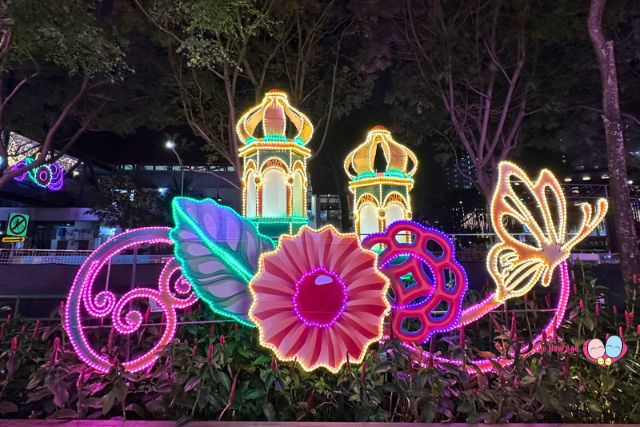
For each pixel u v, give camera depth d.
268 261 4.63
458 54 14.54
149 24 12.56
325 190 32.84
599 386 4.29
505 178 5.11
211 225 4.66
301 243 4.72
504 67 14.86
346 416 4.20
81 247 39.72
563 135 16.20
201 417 4.13
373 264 4.79
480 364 4.60
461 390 4.48
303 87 15.42
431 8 13.86
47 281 9.55
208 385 4.03
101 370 4.29
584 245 21.36
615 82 8.46
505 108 14.45
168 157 40.47
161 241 4.62
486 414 3.94
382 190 8.41
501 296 4.91
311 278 4.68
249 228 4.78
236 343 4.60
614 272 8.73
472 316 4.90
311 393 4.30
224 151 14.51
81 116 17.73
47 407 4.12
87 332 5.09
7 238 31.61
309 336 4.56
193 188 38.78
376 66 13.84
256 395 4.11
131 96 16.64
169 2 10.29
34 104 16.42
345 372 4.43
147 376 4.27
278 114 7.96
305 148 8.17
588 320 4.71
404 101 16.14
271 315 4.55
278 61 14.30
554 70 14.42
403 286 4.85
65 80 16.03
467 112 15.38
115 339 5.11
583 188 18.91
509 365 4.46
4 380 4.25
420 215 32.72
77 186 46.19
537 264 4.95
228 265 4.64
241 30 11.39
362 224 8.61
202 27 10.52
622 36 13.52
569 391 4.12
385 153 8.73
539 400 3.99
